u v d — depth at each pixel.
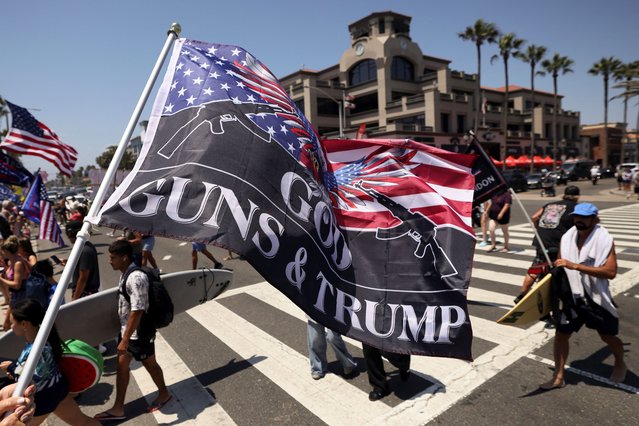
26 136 9.30
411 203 3.04
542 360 4.32
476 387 3.85
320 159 2.87
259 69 2.83
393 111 43.66
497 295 6.55
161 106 2.39
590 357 4.34
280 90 2.83
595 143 71.50
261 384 4.14
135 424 3.57
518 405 3.53
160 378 3.78
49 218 8.84
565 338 3.70
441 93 41.28
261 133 2.42
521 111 58.28
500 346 4.70
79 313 3.83
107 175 1.88
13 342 3.42
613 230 11.84
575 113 63.31
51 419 3.80
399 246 2.81
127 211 1.90
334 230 2.62
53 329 2.71
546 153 57.00
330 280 2.39
